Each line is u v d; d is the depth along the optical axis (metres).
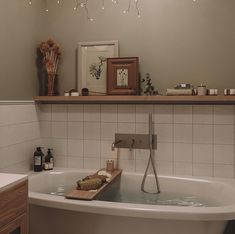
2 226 1.46
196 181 2.52
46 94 2.97
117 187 2.71
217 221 1.90
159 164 2.70
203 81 2.63
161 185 2.63
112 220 1.96
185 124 2.63
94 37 2.88
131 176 2.70
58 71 2.97
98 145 2.84
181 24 2.67
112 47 2.80
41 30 2.94
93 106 2.84
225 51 2.58
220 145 2.56
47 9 2.98
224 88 2.59
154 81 2.74
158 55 2.73
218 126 2.56
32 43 2.81
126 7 2.80
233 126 2.53
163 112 2.67
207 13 2.62
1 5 2.40
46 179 2.72
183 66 2.68
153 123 2.69
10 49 2.51
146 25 2.75
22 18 2.66
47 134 2.96
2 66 2.42
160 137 2.69
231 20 2.56
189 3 2.66
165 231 1.90
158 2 2.72
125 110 2.76
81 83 2.88
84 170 2.82
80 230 2.05
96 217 1.99
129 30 2.79
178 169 2.66
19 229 1.62
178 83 2.69
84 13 2.90
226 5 2.57
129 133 2.75
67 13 2.94
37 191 2.60
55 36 2.98
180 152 2.65
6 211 1.49
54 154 2.95
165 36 2.71
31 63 2.80
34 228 2.17
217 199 2.40
